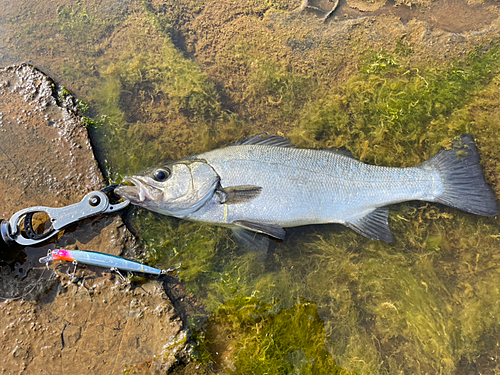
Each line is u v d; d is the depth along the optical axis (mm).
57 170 444
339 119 483
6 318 391
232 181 435
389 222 460
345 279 444
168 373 382
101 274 406
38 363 382
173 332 395
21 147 448
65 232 419
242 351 402
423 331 423
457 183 449
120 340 390
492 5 509
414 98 479
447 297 438
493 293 435
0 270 402
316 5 525
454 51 494
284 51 508
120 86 490
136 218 440
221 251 446
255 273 440
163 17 524
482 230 453
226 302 422
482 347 424
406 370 417
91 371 381
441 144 465
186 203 435
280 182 433
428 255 449
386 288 439
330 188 436
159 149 478
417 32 504
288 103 498
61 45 506
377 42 505
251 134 494
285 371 404
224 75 509
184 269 429
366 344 422
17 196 433
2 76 475
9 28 512
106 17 520
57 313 395
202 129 486
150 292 407
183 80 493
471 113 472
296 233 457
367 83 486
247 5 524
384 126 474
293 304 431
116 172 463
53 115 463
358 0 523
